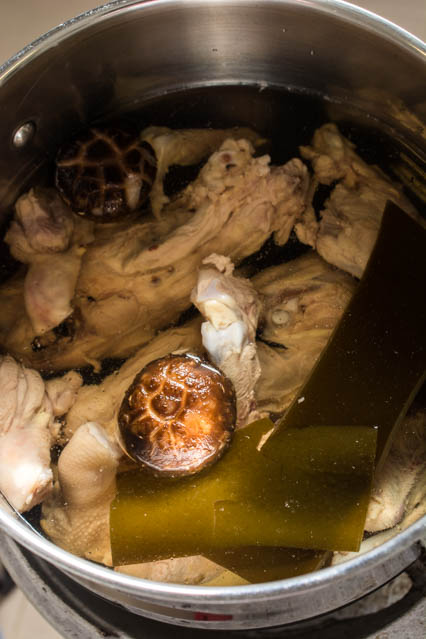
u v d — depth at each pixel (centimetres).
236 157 53
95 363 52
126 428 48
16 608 54
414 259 51
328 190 55
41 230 53
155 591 40
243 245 54
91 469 49
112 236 54
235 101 58
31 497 49
